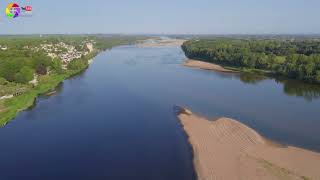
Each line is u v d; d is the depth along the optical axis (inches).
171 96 3833.7
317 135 2581.2
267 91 4089.6
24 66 4527.6
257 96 3826.3
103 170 2063.2
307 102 3543.3
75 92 4138.8
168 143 2439.7
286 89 4192.9
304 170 1984.5
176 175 1983.3
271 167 2021.4
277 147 2332.7
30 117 3129.9
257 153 2222.0
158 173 2014.0
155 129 2738.7
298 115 3078.2
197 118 2982.3
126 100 3690.9
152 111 3250.5
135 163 2143.2
